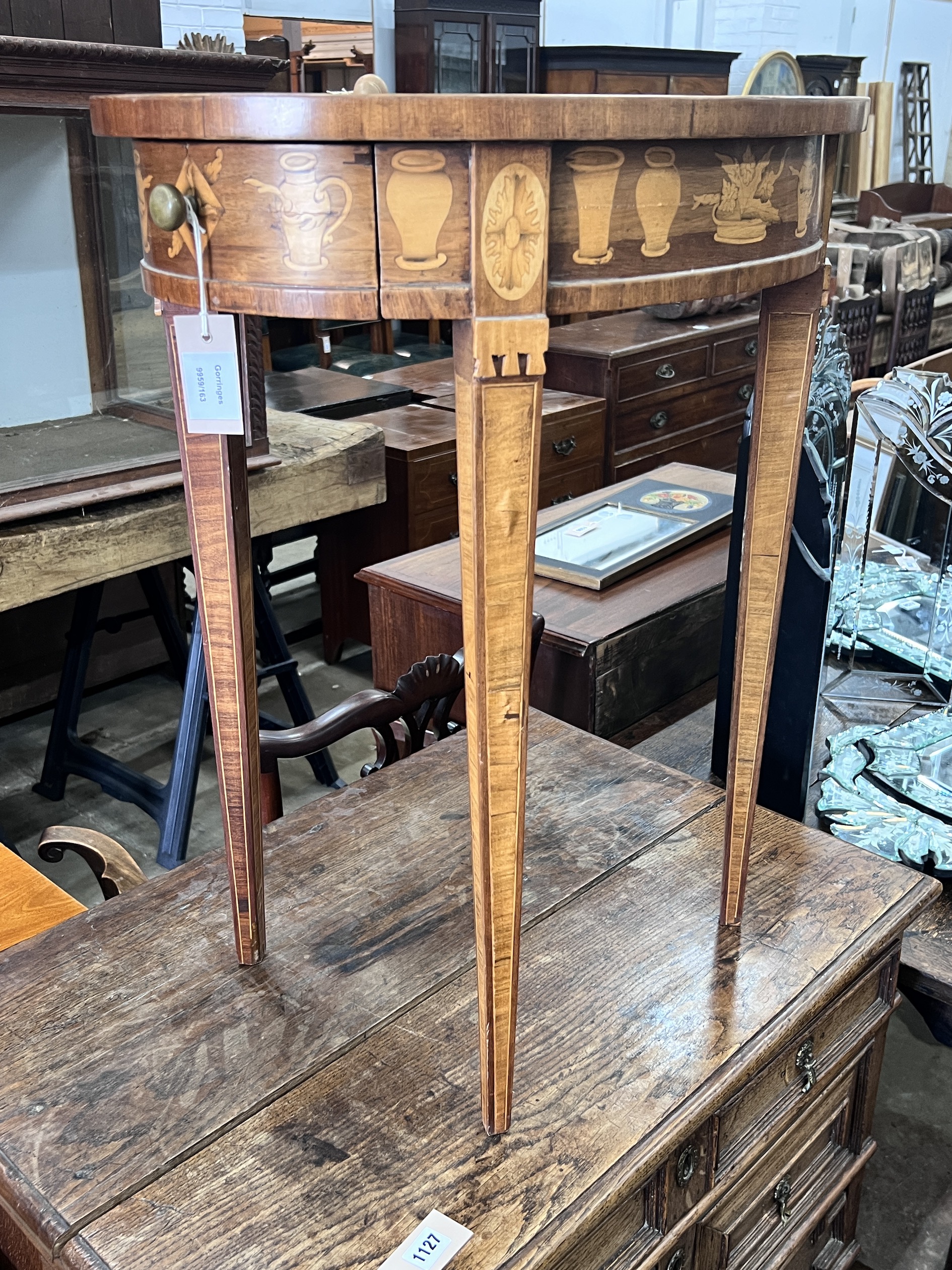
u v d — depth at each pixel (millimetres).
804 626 1329
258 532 2350
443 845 1197
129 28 2035
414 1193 792
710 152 708
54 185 1791
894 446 1750
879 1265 1486
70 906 1201
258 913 1007
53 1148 826
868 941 1059
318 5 4434
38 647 2945
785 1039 953
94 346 1954
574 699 1893
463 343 664
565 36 5902
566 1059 916
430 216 635
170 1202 784
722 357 4152
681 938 1058
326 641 3244
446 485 2977
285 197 650
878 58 7645
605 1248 873
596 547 2203
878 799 1450
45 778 2598
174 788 2254
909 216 7555
